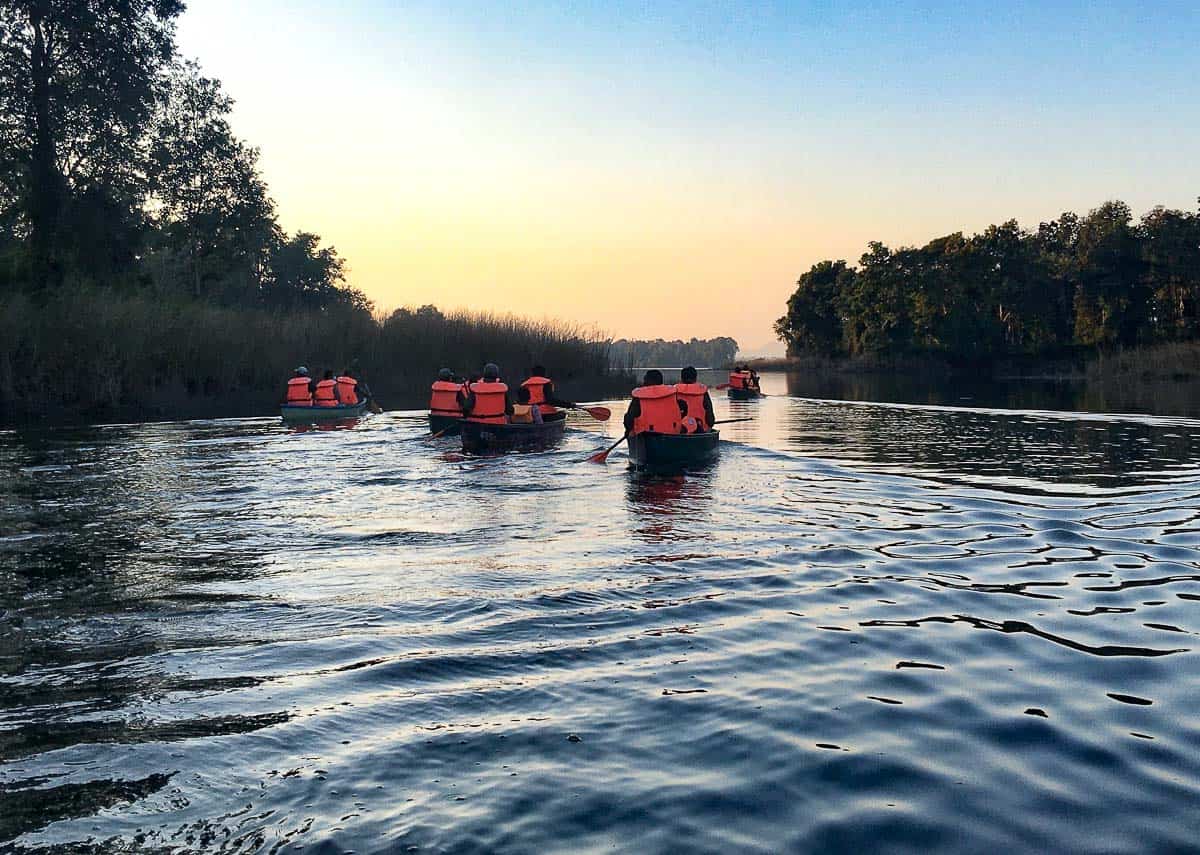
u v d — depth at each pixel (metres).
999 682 4.09
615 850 2.68
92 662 4.55
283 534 8.02
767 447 15.38
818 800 2.98
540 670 4.34
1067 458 13.46
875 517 8.69
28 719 3.79
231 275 49.66
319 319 31.55
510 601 5.64
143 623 5.26
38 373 22.91
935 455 14.02
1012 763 3.24
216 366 26.22
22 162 30.58
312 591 5.97
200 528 8.32
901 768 3.21
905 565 6.61
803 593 5.79
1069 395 31.70
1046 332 66.06
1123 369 47.44
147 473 12.22
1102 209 62.81
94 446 15.85
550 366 35.22
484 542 7.61
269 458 13.96
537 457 14.01
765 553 7.06
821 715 3.72
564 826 2.82
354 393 22.06
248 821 2.88
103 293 26.75
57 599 5.81
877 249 71.94
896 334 71.81
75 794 3.09
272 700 3.98
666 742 3.48
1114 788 3.03
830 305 88.69
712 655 4.54
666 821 2.85
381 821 2.87
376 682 4.20
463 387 16.78
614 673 4.29
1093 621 5.08
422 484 11.18
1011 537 7.62
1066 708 3.76
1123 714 3.68
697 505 9.48
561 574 6.39
